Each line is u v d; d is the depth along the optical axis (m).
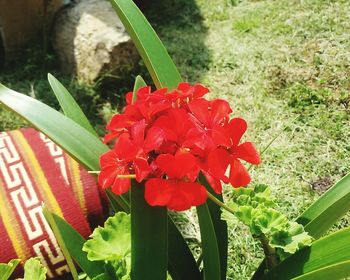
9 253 0.38
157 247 0.25
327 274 0.24
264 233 0.28
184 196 0.21
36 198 0.40
